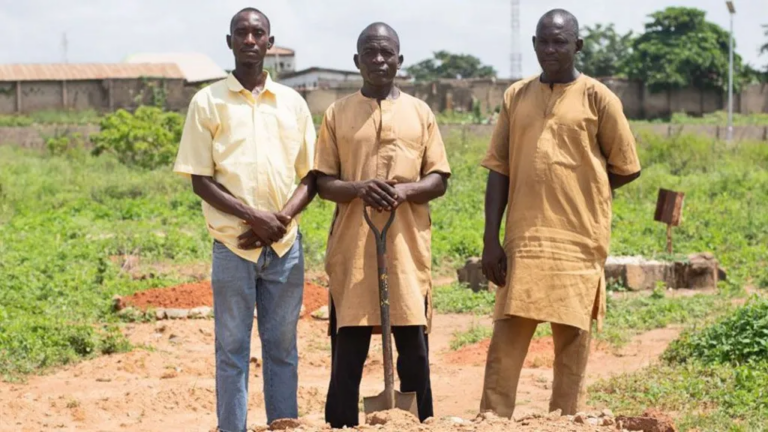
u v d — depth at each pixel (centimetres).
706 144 3100
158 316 1173
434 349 1023
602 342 963
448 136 3522
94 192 2541
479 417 473
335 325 541
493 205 545
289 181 527
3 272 1349
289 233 522
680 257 1362
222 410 516
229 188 515
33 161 3256
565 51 519
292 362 533
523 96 536
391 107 528
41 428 697
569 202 524
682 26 5472
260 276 520
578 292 523
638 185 2352
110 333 1019
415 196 521
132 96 4588
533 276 521
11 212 2239
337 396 532
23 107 4494
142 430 695
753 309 831
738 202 2138
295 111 532
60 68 4603
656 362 854
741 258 1541
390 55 523
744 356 789
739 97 5447
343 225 529
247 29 516
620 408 688
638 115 5366
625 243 1631
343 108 533
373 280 522
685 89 5372
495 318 540
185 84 4700
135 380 867
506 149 546
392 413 473
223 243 512
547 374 836
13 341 941
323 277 1448
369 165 523
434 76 8175
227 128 515
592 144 528
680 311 1114
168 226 2014
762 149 3038
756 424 616
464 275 1398
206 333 1096
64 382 855
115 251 1664
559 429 443
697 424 626
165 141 3312
